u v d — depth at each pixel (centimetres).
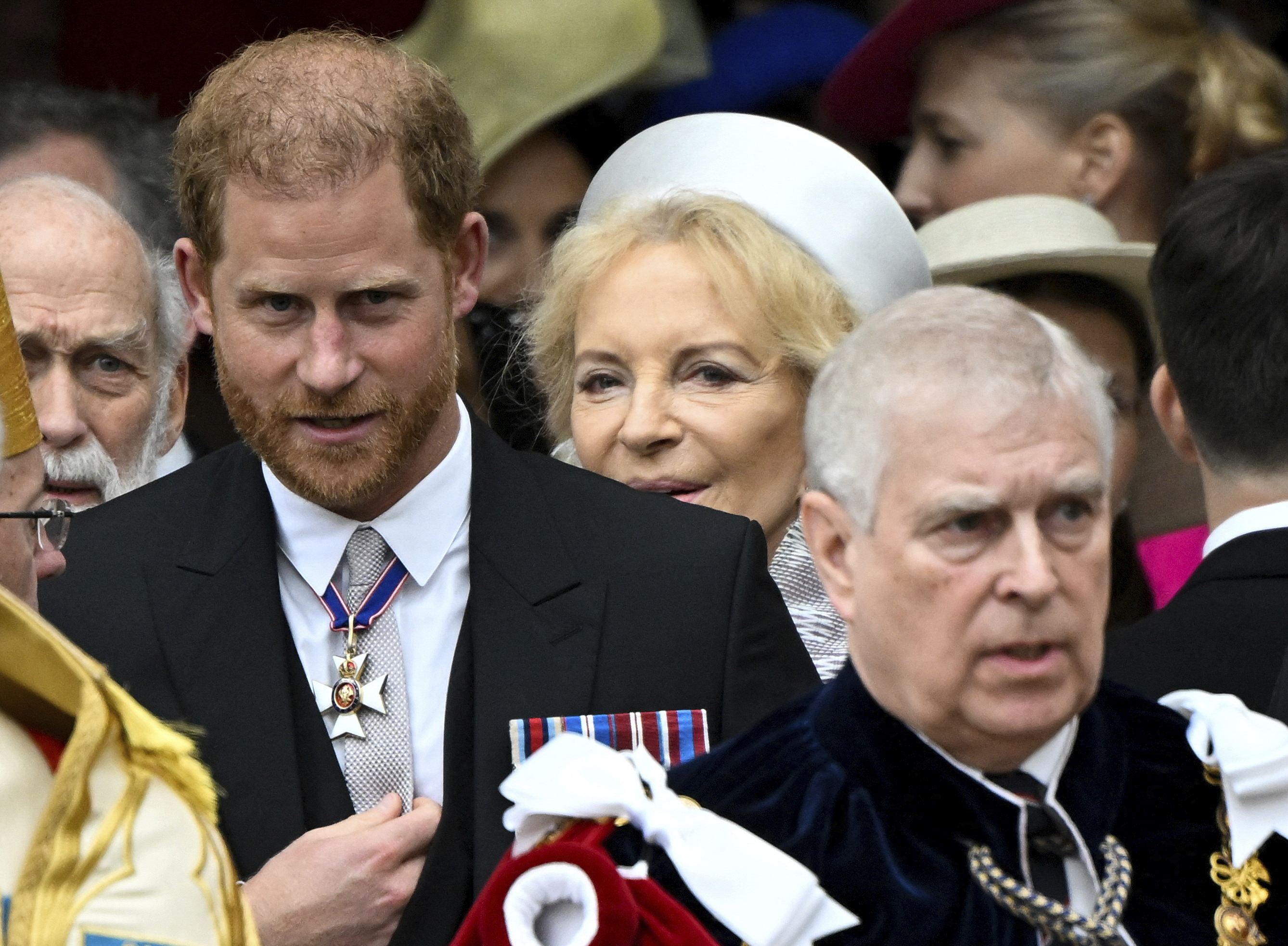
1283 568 1032
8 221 1326
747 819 848
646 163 1384
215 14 1781
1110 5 1741
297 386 1039
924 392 804
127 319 1336
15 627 738
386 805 1056
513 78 1753
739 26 1898
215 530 1118
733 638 1091
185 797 758
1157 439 1644
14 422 939
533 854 835
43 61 1783
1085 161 1734
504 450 1159
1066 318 1595
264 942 1002
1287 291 1042
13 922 709
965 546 797
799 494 1305
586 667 1077
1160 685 1016
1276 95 1764
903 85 1828
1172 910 850
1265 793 847
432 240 1052
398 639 1096
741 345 1267
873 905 825
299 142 1015
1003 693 802
